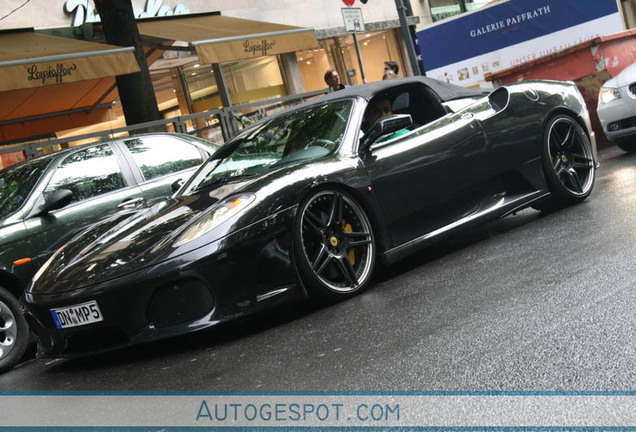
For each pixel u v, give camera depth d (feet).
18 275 15.23
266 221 12.01
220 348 11.40
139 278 11.29
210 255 11.40
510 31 39.45
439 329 9.71
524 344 8.44
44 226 15.98
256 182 12.72
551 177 16.88
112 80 34.60
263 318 13.02
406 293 12.44
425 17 59.93
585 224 14.97
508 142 16.03
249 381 9.18
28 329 14.98
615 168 23.57
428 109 15.96
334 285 13.01
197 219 12.08
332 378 8.57
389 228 13.92
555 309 9.57
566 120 17.29
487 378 7.59
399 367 8.46
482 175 15.51
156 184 18.38
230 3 44.86
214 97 42.78
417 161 14.47
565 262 12.08
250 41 31.40
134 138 18.98
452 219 14.99
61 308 11.81
